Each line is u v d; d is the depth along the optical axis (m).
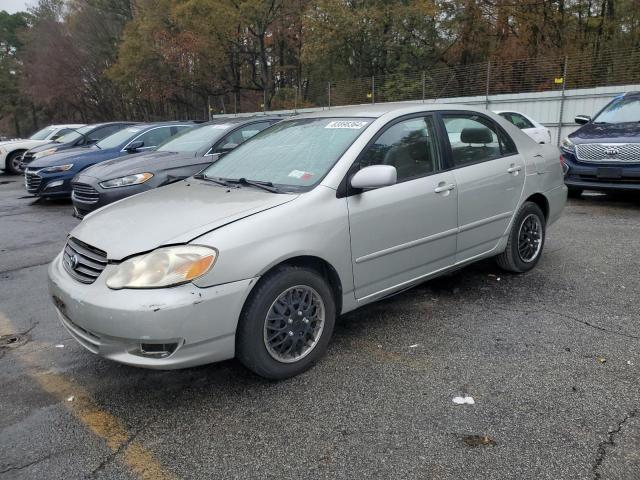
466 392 3.01
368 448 2.55
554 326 3.84
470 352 3.49
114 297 2.76
